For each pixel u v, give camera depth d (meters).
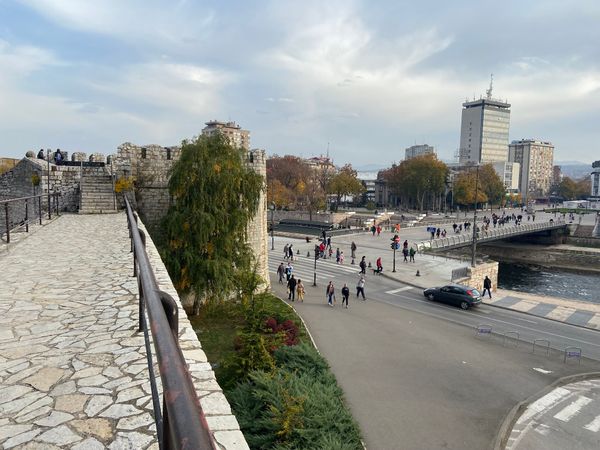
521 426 15.84
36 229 16.53
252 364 16.75
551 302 34.31
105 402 4.00
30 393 4.16
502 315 30.06
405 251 46.00
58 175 27.16
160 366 1.75
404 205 130.50
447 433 15.18
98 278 8.75
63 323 6.13
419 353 22.42
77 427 3.59
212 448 1.20
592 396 18.12
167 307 2.88
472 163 144.88
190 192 24.84
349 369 20.28
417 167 106.75
